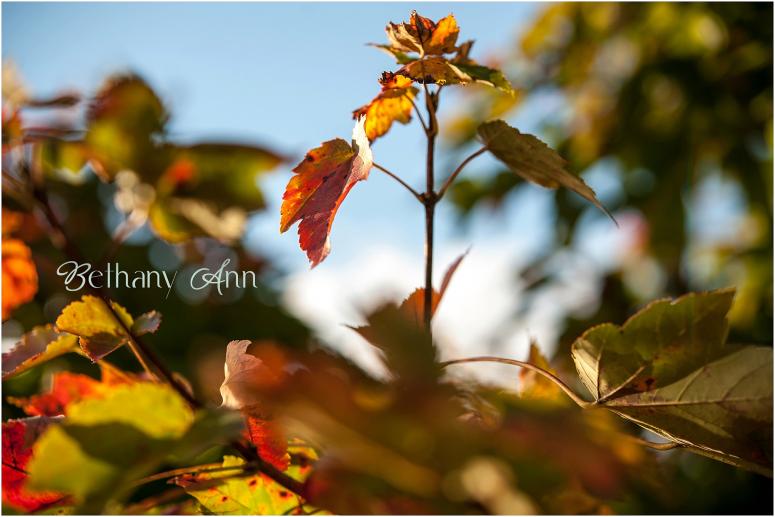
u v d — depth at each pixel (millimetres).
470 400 642
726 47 2184
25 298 896
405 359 623
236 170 982
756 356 708
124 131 960
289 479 714
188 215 977
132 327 761
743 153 2221
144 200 967
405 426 620
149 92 972
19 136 890
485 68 746
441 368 633
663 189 2262
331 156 747
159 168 968
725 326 711
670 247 2248
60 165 967
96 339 753
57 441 647
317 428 621
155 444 652
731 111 2209
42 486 645
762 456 708
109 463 649
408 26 746
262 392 622
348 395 620
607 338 718
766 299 2092
